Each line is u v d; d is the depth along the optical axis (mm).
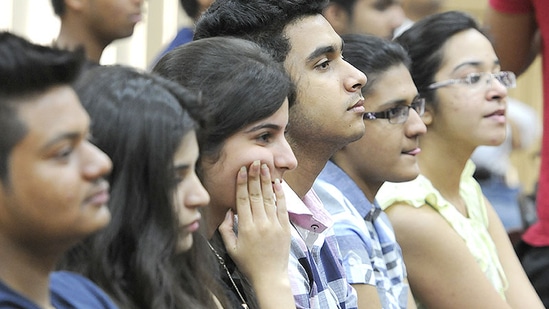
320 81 5992
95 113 4293
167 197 4281
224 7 6148
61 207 3469
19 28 9789
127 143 4273
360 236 6695
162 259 4297
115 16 7918
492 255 8375
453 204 8289
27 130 3416
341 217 6648
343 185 7012
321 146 6070
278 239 5191
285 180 6074
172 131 4301
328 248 6148
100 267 4266
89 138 4117
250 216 5160
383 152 7023
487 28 8555
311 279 5805
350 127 6031
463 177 8805
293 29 6031
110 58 10883
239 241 5184
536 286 9336
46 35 9875
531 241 9422
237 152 5094
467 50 8078
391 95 6984
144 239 4281
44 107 3455
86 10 7898
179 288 4418
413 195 7641
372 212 7074
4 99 3410
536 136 15703
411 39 8180
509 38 10039
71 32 7980
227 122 5051
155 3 11398
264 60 5215
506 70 10195
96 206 3566
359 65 6984
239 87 5062
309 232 5949
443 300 7598
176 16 11602
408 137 7078
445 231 7609
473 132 8070
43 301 3654
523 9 9867
